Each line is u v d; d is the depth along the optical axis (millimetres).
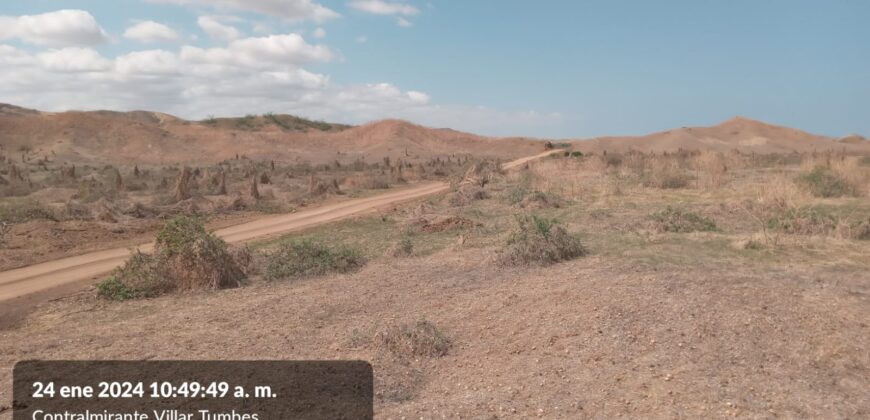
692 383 4668
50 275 11383
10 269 12023
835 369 4895
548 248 9805
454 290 8320
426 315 7164
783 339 5438
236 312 7816
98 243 14789
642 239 11273
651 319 6027
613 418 4207
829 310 6059
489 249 11250
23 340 6980
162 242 9852
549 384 4863
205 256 9547
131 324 7516
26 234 14711
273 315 7570
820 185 17125
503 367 5371
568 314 6426
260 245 13781
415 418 4340
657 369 4949
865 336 5422
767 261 9078
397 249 11523
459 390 4980
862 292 6836
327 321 7227
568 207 17219
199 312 7965
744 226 12625
